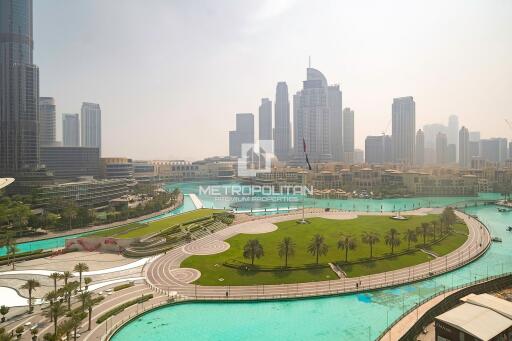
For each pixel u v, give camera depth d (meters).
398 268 135.00
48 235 197.88
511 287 109.94
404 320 87.88
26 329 92.62
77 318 86.31
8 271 137.50
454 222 194.38
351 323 96.88
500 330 69.75
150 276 129.38
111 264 144.62
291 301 110.44
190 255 150.75
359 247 155.50
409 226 198.62
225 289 117.31
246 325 96.31
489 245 171.62
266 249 155.50
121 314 100.31
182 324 96.94
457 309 77.44
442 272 131.88
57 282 125.56
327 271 130.75
